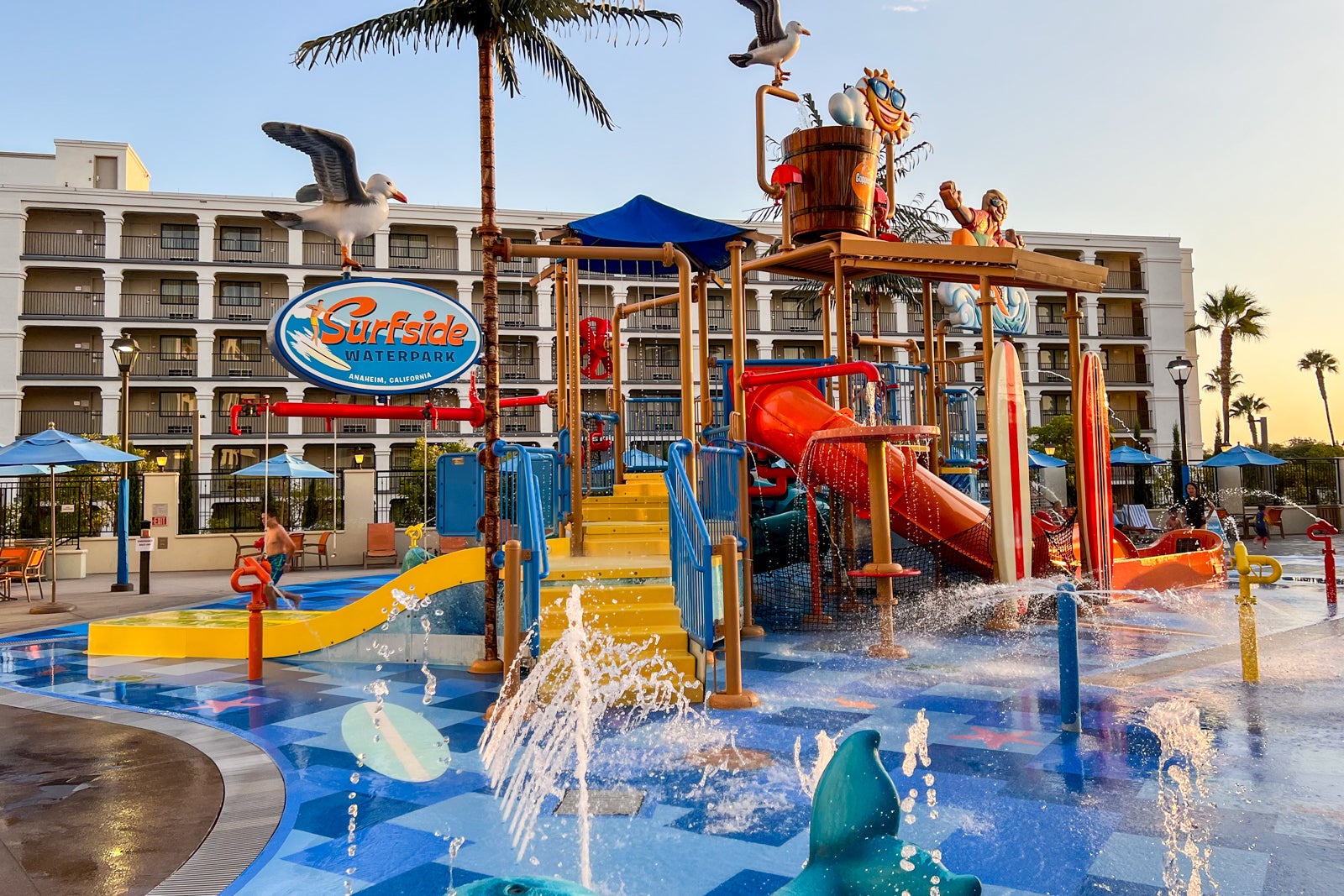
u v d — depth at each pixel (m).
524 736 5.86
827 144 11.05
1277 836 3.88
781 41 11.38
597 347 12.21
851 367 9.16
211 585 18.33
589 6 8.31
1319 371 77.06
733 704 6.42
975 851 3.75
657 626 7.33
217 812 4.52
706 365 11.44
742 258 11.74
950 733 5.67
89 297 44.41
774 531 11.54
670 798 4.57
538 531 7.13
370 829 4.21
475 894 1.58
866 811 1.75
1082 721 5.91
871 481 8.58
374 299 7.74
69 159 46.69
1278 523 27.42
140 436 43.62
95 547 22.23
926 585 11.27
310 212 7.70
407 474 36.16
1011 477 10.12
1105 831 3.96
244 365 45.81
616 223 10.27
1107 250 54.47
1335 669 7.48
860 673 7.66
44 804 4.69
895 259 10.55
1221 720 5.85
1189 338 59.41
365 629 8.97
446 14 7.91
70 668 9.04
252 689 7.71
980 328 12.77
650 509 10.28
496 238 8.18
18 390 42.62
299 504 29.34
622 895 3.42
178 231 45.66
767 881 3.54
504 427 47.50
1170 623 10.13
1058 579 10.51
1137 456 28.98
